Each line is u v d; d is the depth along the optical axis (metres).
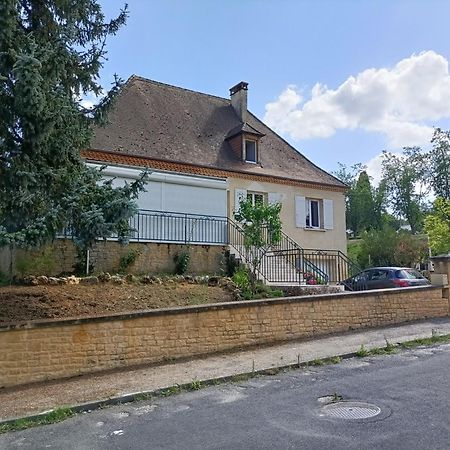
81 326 7.88
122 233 8.52
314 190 23.27
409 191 58.56
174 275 14.09
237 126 22.41
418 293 12.23
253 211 12.98
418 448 4.25
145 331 8.41
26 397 6.64
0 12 7.62
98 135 17.86
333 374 7.28
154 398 6.55
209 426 5.20
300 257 17.47
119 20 9.80
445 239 25.62
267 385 6.88
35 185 8.09
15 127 8.11
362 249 34.06
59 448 4.86
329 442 4.50
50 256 12.88
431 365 7.50
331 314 10.59
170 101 22.56
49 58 8.04
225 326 9.22
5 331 7.29
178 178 17.03
